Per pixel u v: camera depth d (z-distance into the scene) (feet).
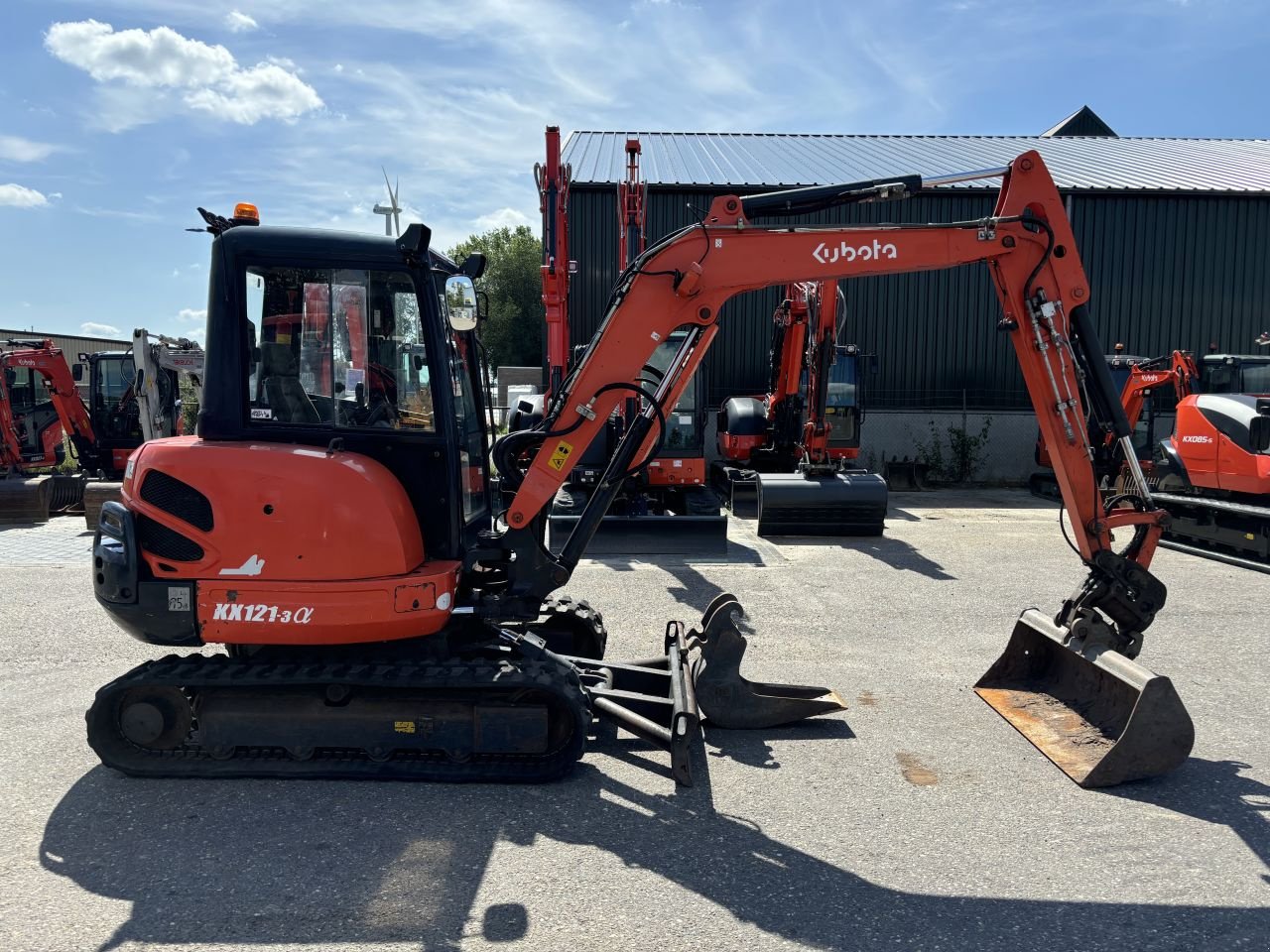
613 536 32.73
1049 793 13.65
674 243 15.30
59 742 15.30
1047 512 47.73
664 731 13.74
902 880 11.15
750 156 68.44
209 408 14.08
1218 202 61.16
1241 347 62.08
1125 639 16.22
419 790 13.56
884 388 62.08
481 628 15.62
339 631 13.39
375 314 14.26
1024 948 9.75
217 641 13.51
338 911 10.29
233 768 13.79
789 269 15.39
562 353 33.81
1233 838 12.28
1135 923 10.23
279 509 13.21
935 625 23.50
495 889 10.82
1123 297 61.46
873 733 16.06
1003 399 62.18
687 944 9.74
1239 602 26.25
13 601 25.16
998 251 15.55
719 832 12.32
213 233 14.52
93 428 47.39
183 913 10.23
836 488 36.78
